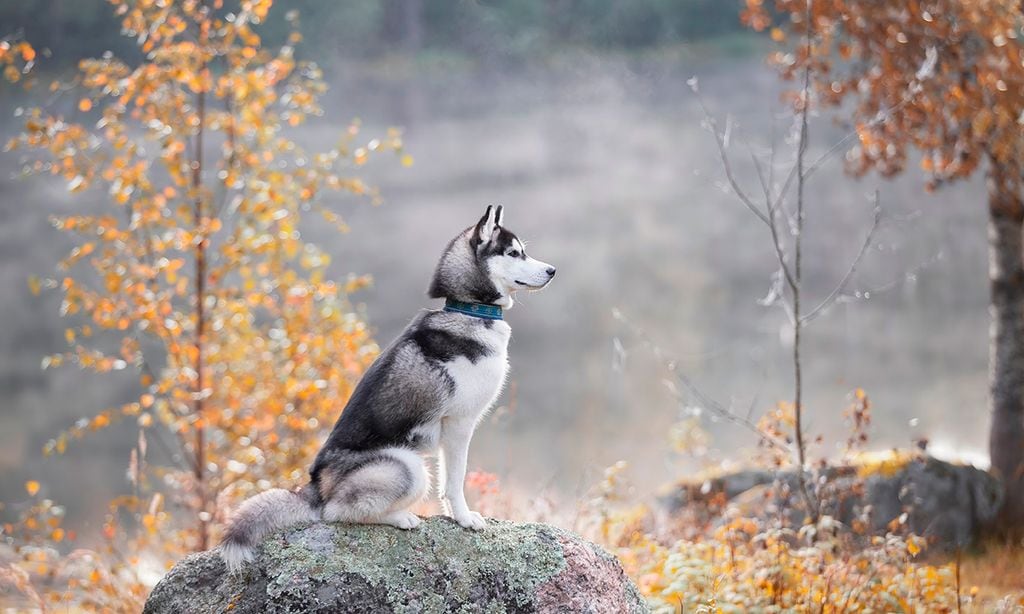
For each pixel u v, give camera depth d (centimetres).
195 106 1471
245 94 1388
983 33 1316
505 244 817
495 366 798
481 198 4994
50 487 2253
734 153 5372
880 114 1366
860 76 1531
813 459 1504
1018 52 1316
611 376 3122
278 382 1435
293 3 5500
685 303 3931
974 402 2706
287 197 1412
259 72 1391
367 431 771
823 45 1427
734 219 4962
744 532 1202
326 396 1427
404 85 5916
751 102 5916
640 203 5097
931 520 1383
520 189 5166
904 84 1423
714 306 3900
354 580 732
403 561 749
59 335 3369
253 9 1362
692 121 5916
